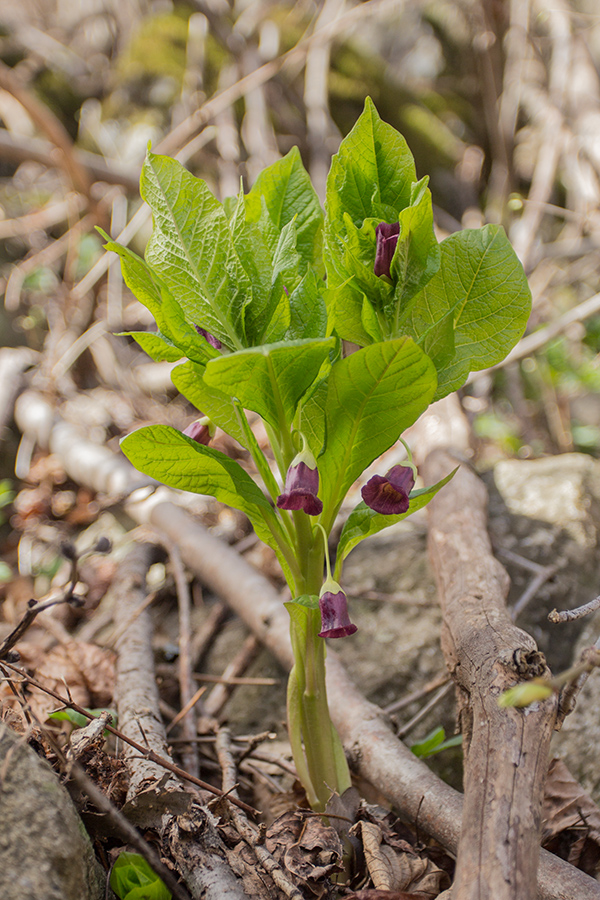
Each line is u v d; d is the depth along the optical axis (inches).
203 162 233.0
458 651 62.3
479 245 53.6
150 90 260.7
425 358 44.6
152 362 211.2
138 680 82.5
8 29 281.9
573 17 190.9
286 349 43.1
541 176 185.9
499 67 196.7
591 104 185.2
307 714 57.9
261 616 96.4
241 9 253.4
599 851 60.8
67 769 47.1
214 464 54.4
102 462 156.7
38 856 40.4
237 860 52.6
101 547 81.5
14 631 68.4
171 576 124.3
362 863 57.3
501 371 179.5
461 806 58.6
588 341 196.4
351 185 53.2
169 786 56.8
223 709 93.2
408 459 49.6
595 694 83.0
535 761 46.0
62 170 204.7
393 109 269.6
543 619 97.7
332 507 54.9
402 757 67.1
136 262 48.1
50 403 183.5
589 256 199.0
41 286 222.7
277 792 70.9
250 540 130.1
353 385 47.3
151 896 49.6
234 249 49.1
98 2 284.0
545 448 160.6
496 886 39.8
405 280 51.1
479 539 87.6
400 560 112.7
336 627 48.1
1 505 153.2
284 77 241.0
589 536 110.0
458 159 272.1
